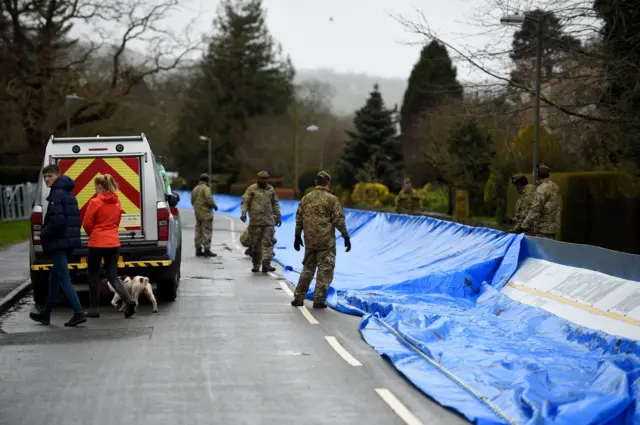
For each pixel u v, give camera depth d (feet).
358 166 356.79
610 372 43.80
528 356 51.88
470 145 215.92
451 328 61.87
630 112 119.03
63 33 279.28
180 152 602.44
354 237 147.64
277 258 134.00
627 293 57.82
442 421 38.99
